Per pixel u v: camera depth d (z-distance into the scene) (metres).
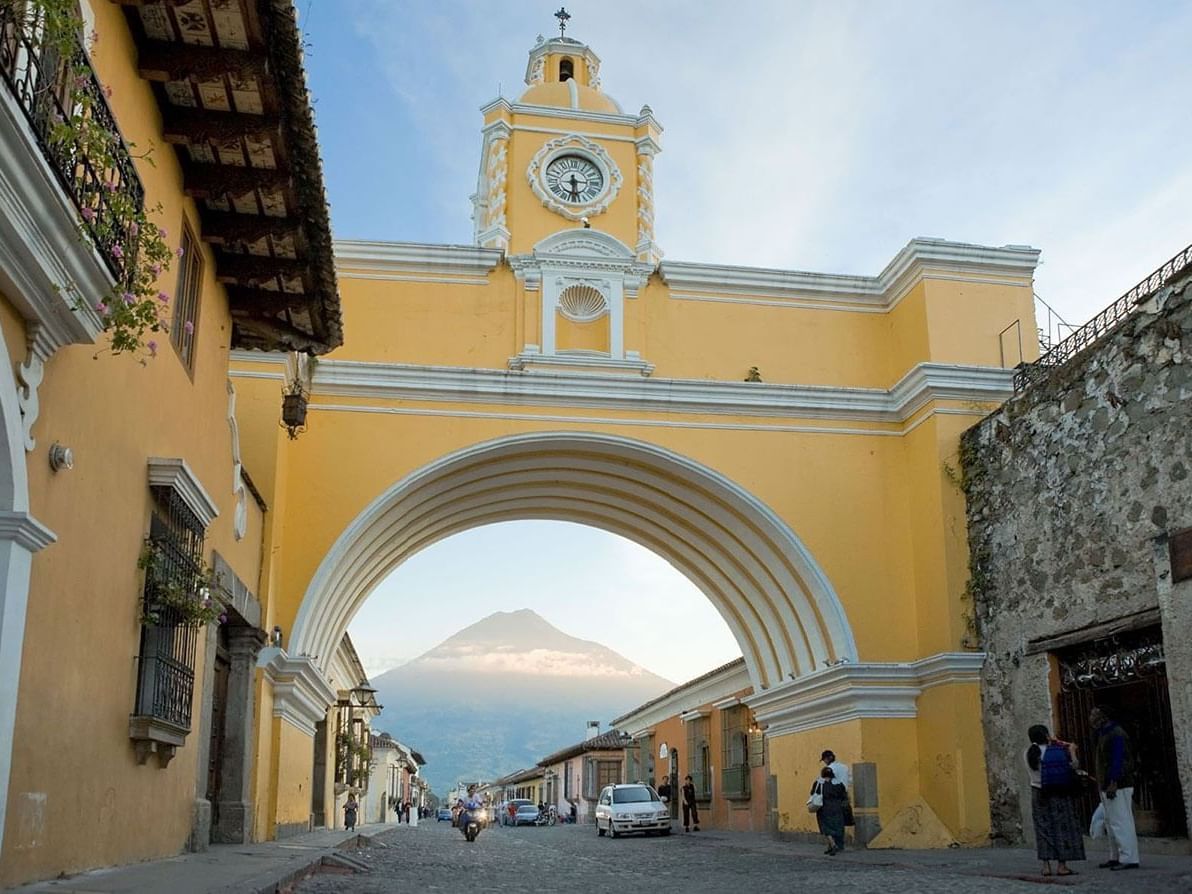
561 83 18.33
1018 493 14.40
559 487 18.05
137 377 7.33
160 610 7.64
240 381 13.99
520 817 42.31
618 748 39.94
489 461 16.20
